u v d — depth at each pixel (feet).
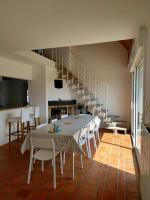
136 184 9.69
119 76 24.63
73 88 25.32
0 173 11.02
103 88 25.32
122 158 13.44
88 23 9.37
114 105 24.97
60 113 25.89
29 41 12.51
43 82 23.02
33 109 20.35
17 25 9.59
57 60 26.89
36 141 9.66
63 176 10.61
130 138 19.34
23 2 7.18
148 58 9.02
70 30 10.40
